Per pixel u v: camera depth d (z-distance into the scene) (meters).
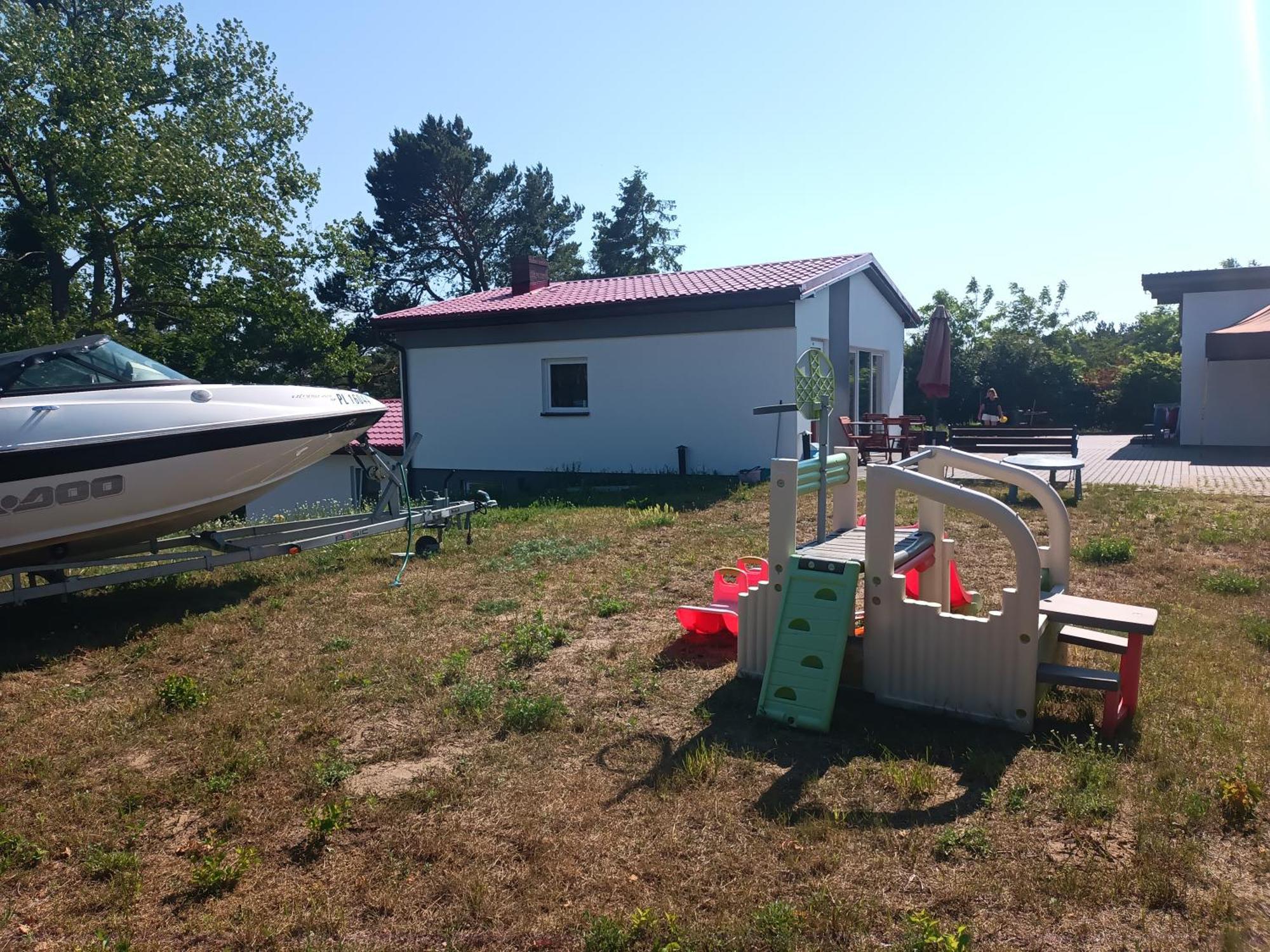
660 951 2.69
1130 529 9.00
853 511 5.75
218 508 7.17
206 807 3.80
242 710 4.82
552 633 5.89
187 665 5.69
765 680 4.55
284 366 28.42
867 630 4.64
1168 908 2.88
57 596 7.25
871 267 16.48
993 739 4.18
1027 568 4.16
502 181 44.53
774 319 13.46
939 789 3.73
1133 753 3.98
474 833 3.51
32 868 3.41
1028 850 3.24
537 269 18.75
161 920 3.06
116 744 4.46
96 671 5.61
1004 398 28.39
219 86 25.00
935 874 3.11
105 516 6.38
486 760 4.17
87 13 23.66
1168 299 19.95
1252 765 3.79
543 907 3.03
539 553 8.49
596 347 15.13
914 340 29.55
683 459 14.30
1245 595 6.57
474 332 16.33
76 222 20.78
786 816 3.52
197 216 22.25
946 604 5.65
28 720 4.79
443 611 6.70
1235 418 19.00
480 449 16.58
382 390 41.59
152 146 21.42
